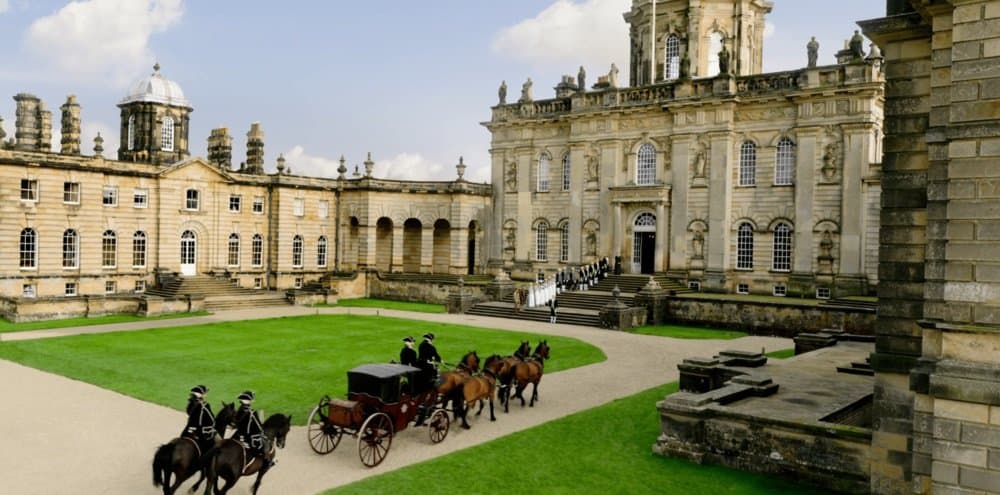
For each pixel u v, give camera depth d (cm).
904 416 1586
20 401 2356
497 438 2025
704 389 2512
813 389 2245
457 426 2158
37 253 5241
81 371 2862
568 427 2139
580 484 1664
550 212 6147
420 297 6319
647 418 2241
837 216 4806
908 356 1583
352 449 1908
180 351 3369
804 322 4138
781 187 5034
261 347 3519
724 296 4916
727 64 5219
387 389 1828
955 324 1317
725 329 4456
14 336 3812
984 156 1292
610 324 4444
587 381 2836
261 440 1541
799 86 4894
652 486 1659
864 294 4678
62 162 5331
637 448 1947
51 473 1680
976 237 1300
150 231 5869
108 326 4294
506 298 5519
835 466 1669
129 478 1655
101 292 5569
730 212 5231
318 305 5922
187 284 5706
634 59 6231
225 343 3641
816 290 4872
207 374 2822
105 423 2103
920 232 1577
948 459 1319
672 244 5441
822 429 1684
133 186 5753
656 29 5981
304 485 1627
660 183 5512
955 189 1319
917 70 1576
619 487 1650
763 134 5109
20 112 5944
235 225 6431
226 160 6962
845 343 3438
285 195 6638
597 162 5822
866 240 4694
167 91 6531
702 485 1673
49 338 3744
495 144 6462
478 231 6981
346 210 7000
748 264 5200
